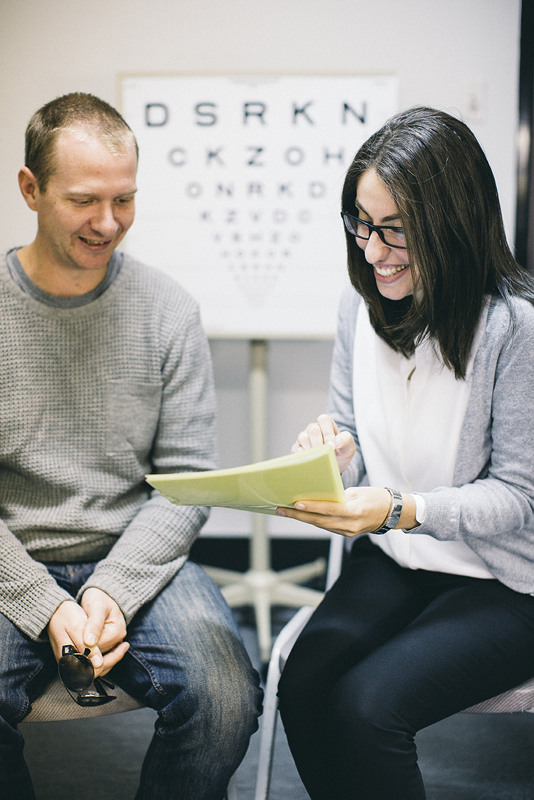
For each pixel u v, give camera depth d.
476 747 1.43
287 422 2.21
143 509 1.13
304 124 1.82
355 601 1.06
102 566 1.04
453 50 1.94
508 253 0.99
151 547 1.06
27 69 1.99
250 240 1.88
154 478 0.88
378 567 1.14
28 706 0.94
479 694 0.92
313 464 0.76
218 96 1.81
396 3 1.92
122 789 1.29
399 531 1.08
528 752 1.42
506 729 1.51
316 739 0.93
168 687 0.95
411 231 0.91
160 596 1.07
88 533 1.12
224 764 0.93
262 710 1.00
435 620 0.96
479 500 0.94
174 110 1.82
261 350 1.94
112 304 1.11
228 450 2.23
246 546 2.25
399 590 1.08
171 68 1.99
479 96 1.95
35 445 1.09
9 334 1.07
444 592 1.05
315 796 0.94
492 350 0.97
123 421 1.12
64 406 1.10
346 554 1.39
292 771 1.36
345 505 0.85
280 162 1.84
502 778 1.32
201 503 0.96
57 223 1.00
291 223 1.87
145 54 1.98
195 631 1.00
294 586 2.00
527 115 1.92
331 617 1.03
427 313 0.96
